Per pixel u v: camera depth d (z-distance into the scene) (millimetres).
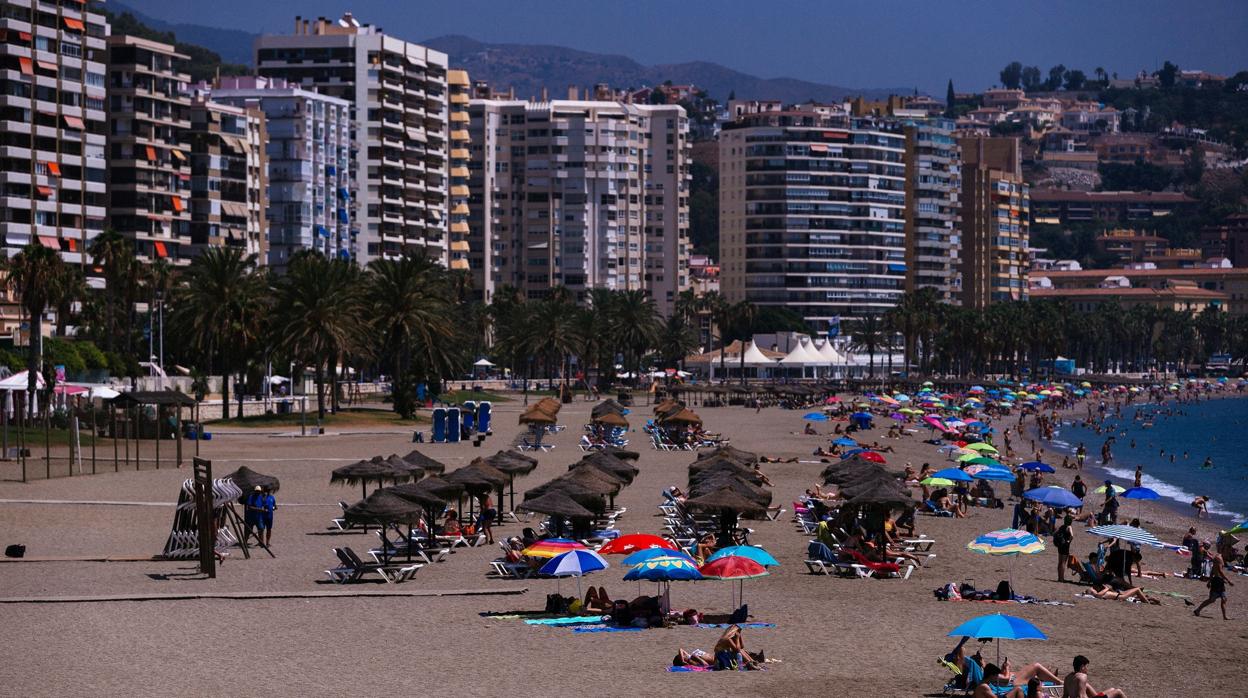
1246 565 57469
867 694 32781
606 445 111250
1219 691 34469
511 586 45812
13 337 128000
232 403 142250
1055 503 60688
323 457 96562
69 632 38250
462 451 105188
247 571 48406
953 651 34250
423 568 49625
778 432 144750
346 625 39594
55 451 93312
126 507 65000
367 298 142375
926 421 135875
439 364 164250
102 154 181875
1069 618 43312
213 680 33312
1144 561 58625
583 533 56125
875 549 52062
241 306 127625
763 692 32938
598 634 38844
